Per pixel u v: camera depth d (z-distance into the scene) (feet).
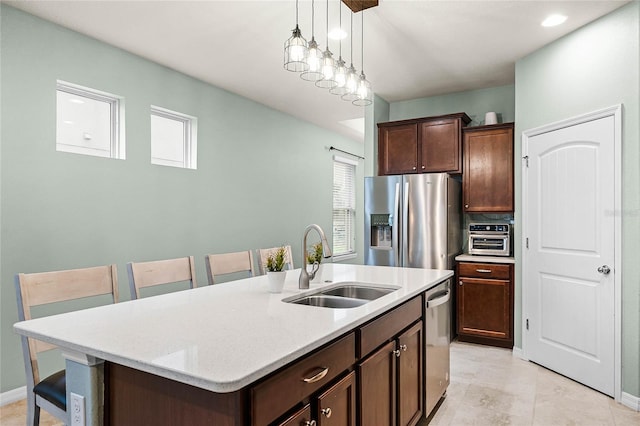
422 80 13.65
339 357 4.76
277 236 17.38
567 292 10.09
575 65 9.95
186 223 13.04
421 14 9.20
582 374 9.63
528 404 8.61
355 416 5.14
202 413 3.58
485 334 12.62
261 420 3.53
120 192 11.08
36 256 9.30
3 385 8.73
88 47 10.33
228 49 11.14
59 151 9.75
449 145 13.83
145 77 11.77
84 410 4.21
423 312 7.57
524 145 11.55
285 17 9.37
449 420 7.91
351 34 10.24
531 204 11.30
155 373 3.51
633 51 8.57
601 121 9.22
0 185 8.72
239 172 15.28
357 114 18.19
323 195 21.02
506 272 12.30
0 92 8.70
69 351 4.29
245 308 5.62
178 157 13.29
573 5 8.80
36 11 9.09
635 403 8.34
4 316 8.75
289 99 15.83
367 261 14.05
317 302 7.11
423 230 13.12
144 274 7.34
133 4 8.80
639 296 8.37
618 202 8.80
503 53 11.41
